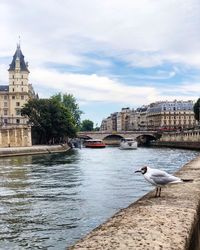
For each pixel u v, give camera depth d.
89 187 32.50
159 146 164.50
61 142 141.88
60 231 18.31
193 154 89.31
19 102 170.88
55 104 126.81
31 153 92.38
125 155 88.81
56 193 29.36
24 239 17.09
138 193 28.86
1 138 104.44
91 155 88.94
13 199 26.78
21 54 174.12
